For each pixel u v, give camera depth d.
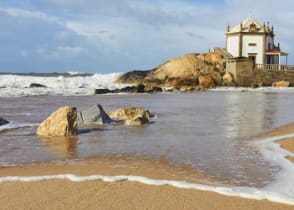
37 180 9.50
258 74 77.19
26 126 20.95
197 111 30.20
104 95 56.38
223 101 42.22
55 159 12.75
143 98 49.03
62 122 18.11
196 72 81.69
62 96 52.22
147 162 12.20
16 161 12.43
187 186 9.05
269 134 17.92
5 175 10.34
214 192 8.62
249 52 83.81
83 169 11.10
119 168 11.27
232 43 85.25
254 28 83.69
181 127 20.70
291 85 77.31
